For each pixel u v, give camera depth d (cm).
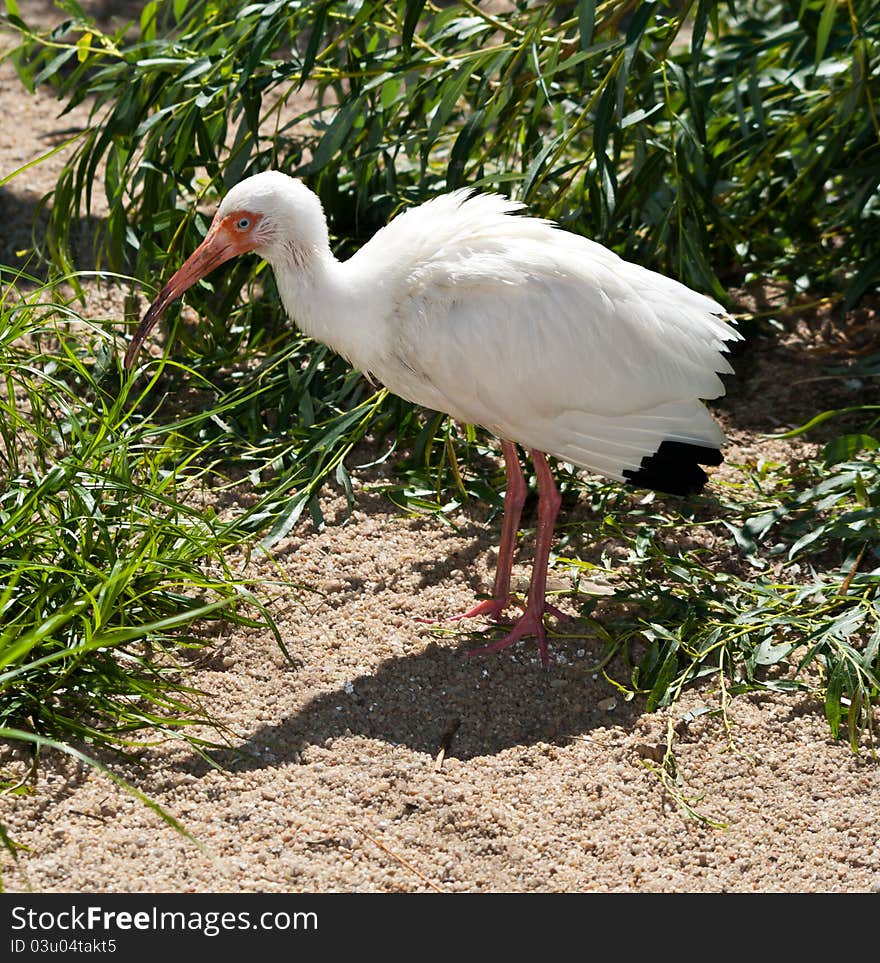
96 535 471
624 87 524
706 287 611
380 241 475
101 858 378
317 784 413
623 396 463
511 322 452
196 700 447
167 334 643
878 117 653
